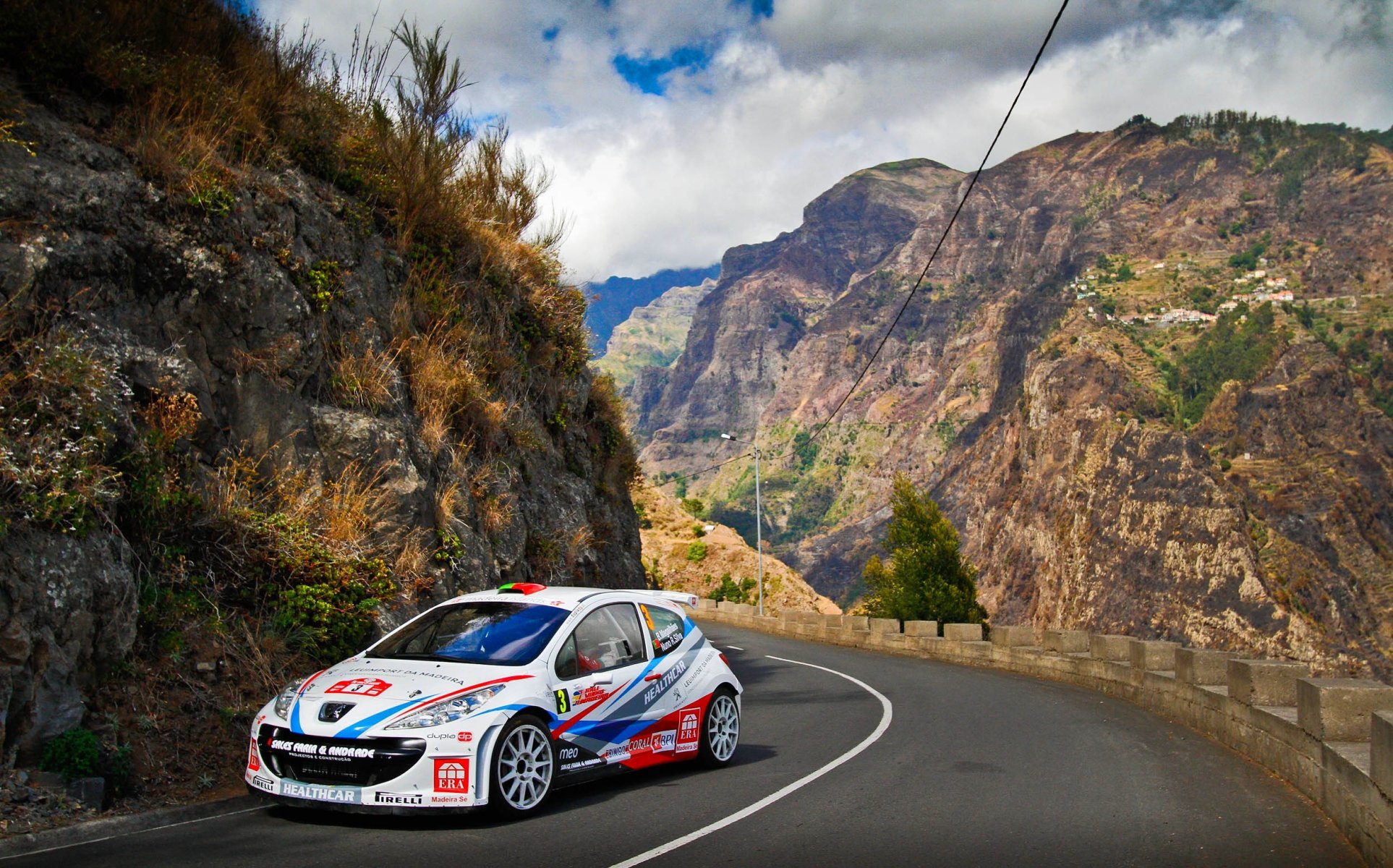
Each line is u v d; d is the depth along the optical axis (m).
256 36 13.45
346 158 14.00
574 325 20.14
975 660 22.69
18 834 5.86
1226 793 7.91
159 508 8.90
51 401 7.92
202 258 10.48
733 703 9.33
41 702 6.78
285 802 6.61
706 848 6.14
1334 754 7.02
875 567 59.19
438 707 6.64
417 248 14.84
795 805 7.45
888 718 12.84
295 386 11.32
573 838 6.36
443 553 12.00
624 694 8.00
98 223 9.65
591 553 18.62
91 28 10.88
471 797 6.50
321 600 9.80
